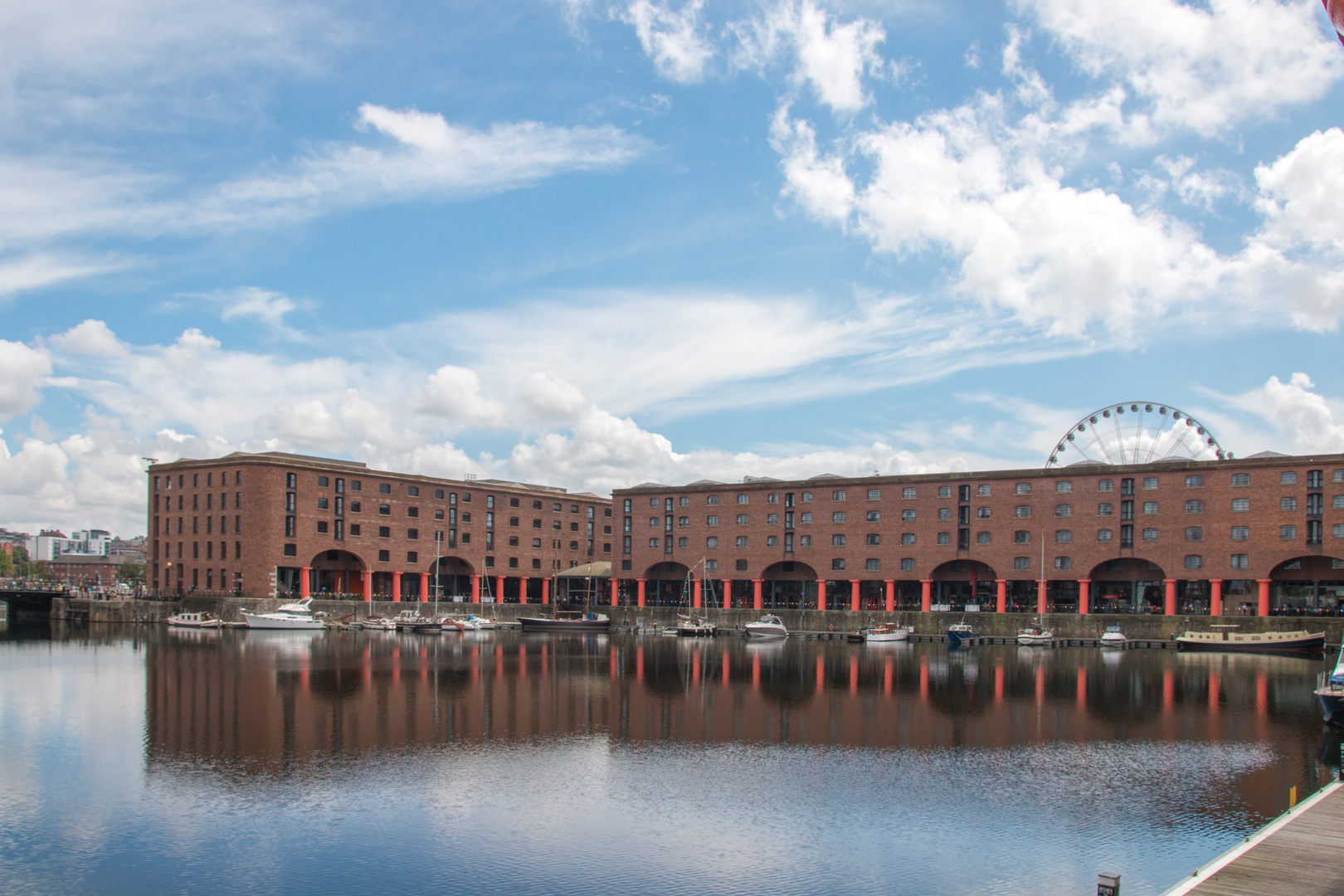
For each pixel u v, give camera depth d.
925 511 144.12
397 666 82.31
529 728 49.97
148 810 33.94
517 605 174.00
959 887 27.08
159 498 159.00
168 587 156.12
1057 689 70.50
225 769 39.81
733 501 160.50
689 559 163.62
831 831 31.92
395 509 162.25
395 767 40.50
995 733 50.34
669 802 35.28
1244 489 123.25
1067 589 140.62
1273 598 126.00
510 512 181.38
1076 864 28.88
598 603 182.75
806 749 45.22
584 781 38.34
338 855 29.53
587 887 27.08
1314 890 21.25
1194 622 120.62
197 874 27.95
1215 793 36.97
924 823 32.94
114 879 27.61
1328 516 117.88
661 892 26.73
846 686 71.50
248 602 140.50
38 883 27.36
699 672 81.62
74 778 38.19
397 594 163.12
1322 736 49.97
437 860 29.08
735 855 29.67
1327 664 96.19
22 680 68.69
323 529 152.12
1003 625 131.88
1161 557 127.25
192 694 61.22
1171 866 28.64
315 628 137.62
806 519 153.62
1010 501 137.88
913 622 138.25
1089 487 132.75
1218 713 57.94
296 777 38.50
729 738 47.84
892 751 45.03
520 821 32.97
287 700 58.97
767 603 162.38
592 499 196.75
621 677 76.12
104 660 84.88
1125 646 119.94
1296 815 27.11
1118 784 38.41
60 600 167.25
